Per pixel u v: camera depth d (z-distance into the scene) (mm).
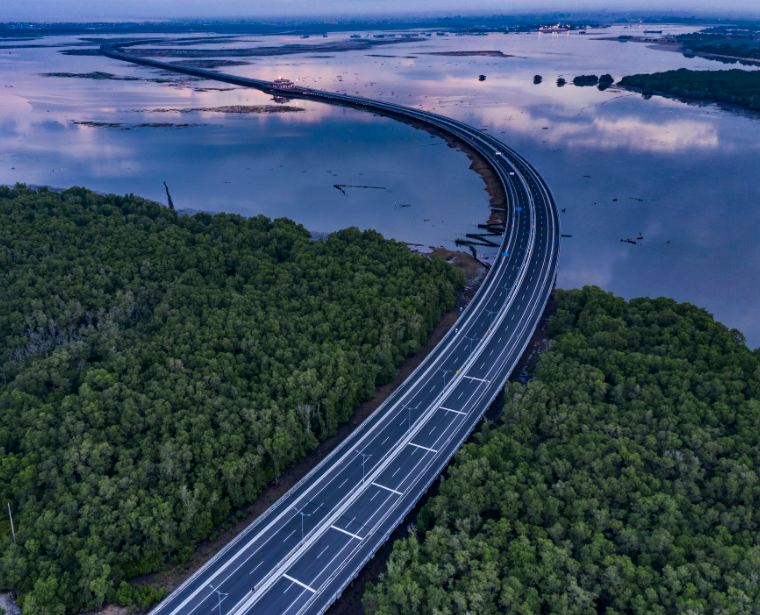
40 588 103938
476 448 131625
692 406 136875
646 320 176625
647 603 96938
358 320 180000
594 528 111312
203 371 153875
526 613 95750
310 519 125000
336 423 150875
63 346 165250
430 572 103500
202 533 122125
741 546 105312
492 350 183000
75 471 127125
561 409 141375
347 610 110312
